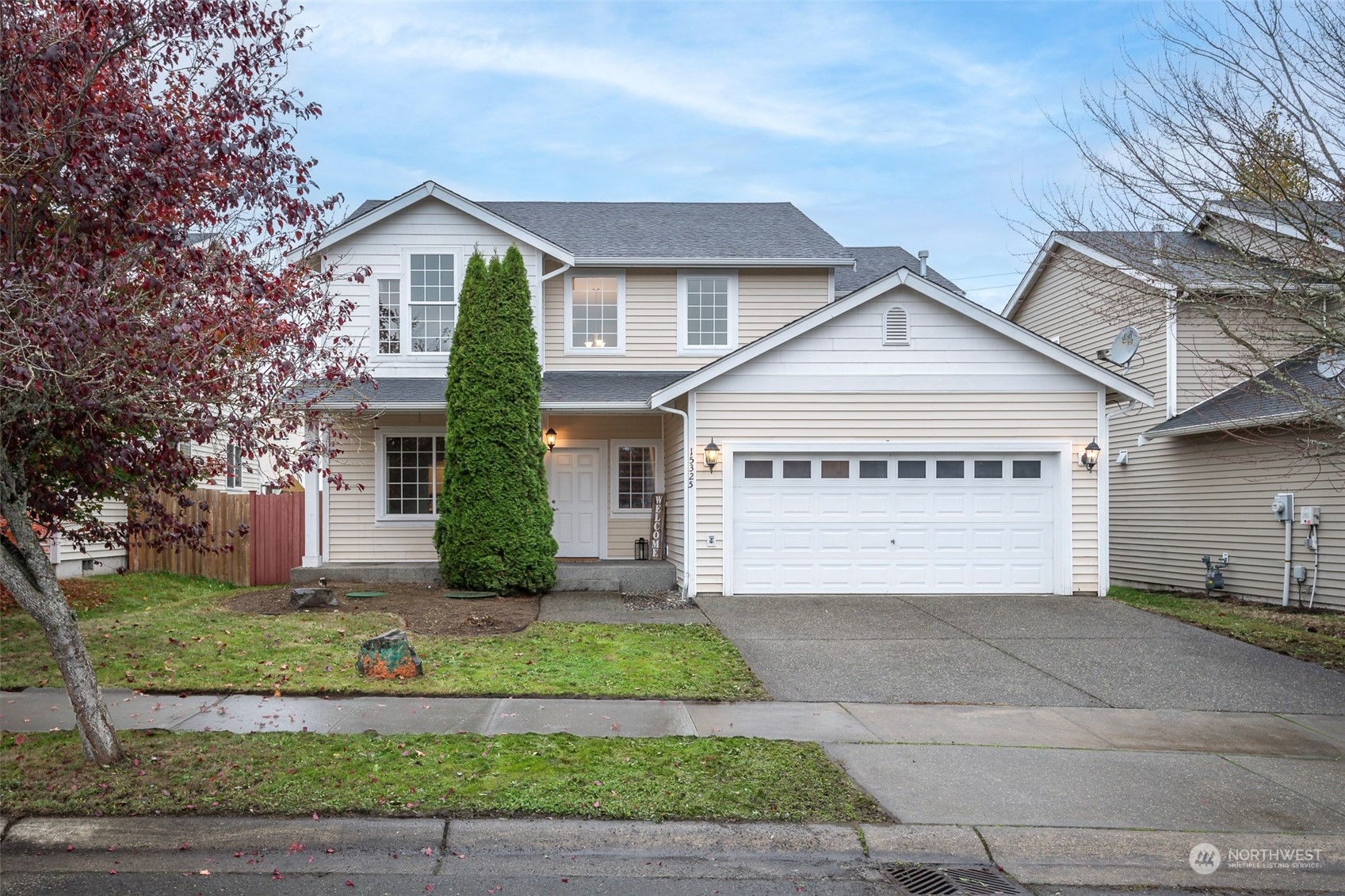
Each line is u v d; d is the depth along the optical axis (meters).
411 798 5.46
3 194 5.35
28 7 5.77
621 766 6.07
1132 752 6.81
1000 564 13.84
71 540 7.58
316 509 14.85
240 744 6.36
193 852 4.97
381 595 13.12
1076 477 13.86
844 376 13.80
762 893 4.64
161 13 5.98
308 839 5.07
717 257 16.39
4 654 9.02
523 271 13.97
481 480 13.52
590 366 16.50
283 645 9.52
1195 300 10.54
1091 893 4.75
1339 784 6.17
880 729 7.29
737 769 6.07
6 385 5.36
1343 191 9.05
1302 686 8.84
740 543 13.73
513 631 10.77
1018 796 5.83
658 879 4.79
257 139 6.27
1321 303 10.23
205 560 16.30
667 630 10.96
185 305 5.80
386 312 15.72
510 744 6.46
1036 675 9.16
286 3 6.43
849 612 12.37
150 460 6.43
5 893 4.48
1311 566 13.75
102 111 5.85
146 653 9.03
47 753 6.14
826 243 17.38
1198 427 14.94
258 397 6.38
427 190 15.52
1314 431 13.17
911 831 5.27
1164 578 16.94
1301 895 4.75
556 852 5.04
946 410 13.83
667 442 15.88
